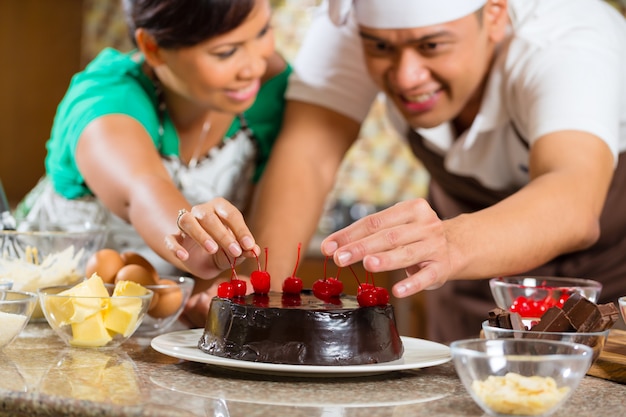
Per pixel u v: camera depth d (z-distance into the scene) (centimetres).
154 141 209
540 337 122
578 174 167
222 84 193
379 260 131
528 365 107
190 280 172
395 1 177
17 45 500
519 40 192
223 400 112
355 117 224
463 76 185
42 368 128
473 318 240
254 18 188
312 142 220
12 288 166
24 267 171
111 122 198
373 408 110
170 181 188
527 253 151
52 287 153
